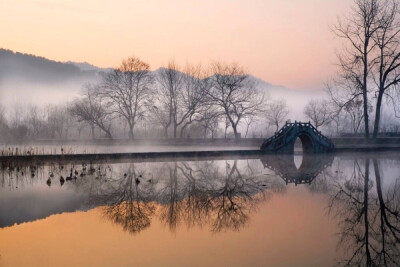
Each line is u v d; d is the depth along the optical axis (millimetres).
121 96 80188
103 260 12469
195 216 18594
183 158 47656
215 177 32281
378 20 55500
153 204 21578
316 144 51562
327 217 17969
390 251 13195
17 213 19344
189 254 13000
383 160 44875
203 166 40312
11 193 25156
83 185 28453
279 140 51500
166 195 24344
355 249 13320
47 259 12586
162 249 13547
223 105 75062
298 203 21281
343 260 12281
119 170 37094
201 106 77312
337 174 33344
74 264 12141
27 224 17219
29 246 13977
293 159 46969
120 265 12016
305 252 13109
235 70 76500
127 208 20531
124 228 16438
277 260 12336
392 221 17172
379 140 57656
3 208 20547
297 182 29203
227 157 49188
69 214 19125
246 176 32781
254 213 18953
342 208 19844
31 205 21312
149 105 81562
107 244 14188
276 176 32625
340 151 52156
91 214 19156
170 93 80250
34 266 11977
